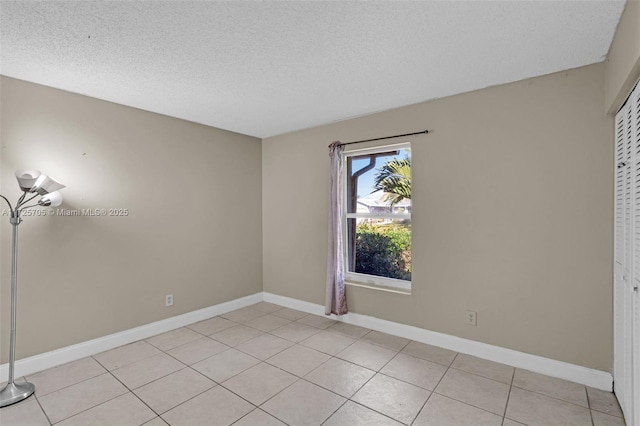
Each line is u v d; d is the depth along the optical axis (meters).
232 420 1.94
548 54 2.11
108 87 2.63
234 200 4.05
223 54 2.10
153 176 3.28
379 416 1.97
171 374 2.47
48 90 2.60
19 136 2.47
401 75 2.43
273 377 2.43
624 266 1.92
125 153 3.07
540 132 2.44
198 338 3.16
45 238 2.59
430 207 2.97
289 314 3.87
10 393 2.14
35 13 1.64
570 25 1.77
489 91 2.66
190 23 1.75
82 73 2.37
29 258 2.51
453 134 2.84
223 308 3.90
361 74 2.41
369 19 1.72
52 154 2.63
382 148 3.33
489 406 2.05
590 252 2.27
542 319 2.45
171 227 3.42
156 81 2.51
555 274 2.40
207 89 2.68
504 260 2.61
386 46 2.00
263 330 3.36
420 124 3.03
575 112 2.31
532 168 2.48
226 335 3.23
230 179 4.01
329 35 1.88
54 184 2.28
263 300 4.37
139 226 3.17
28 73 2.37
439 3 1.58
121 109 3.04
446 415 1.97
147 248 3.23
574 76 2.31
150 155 3.25
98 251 2.89
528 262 2.51
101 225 2.91
